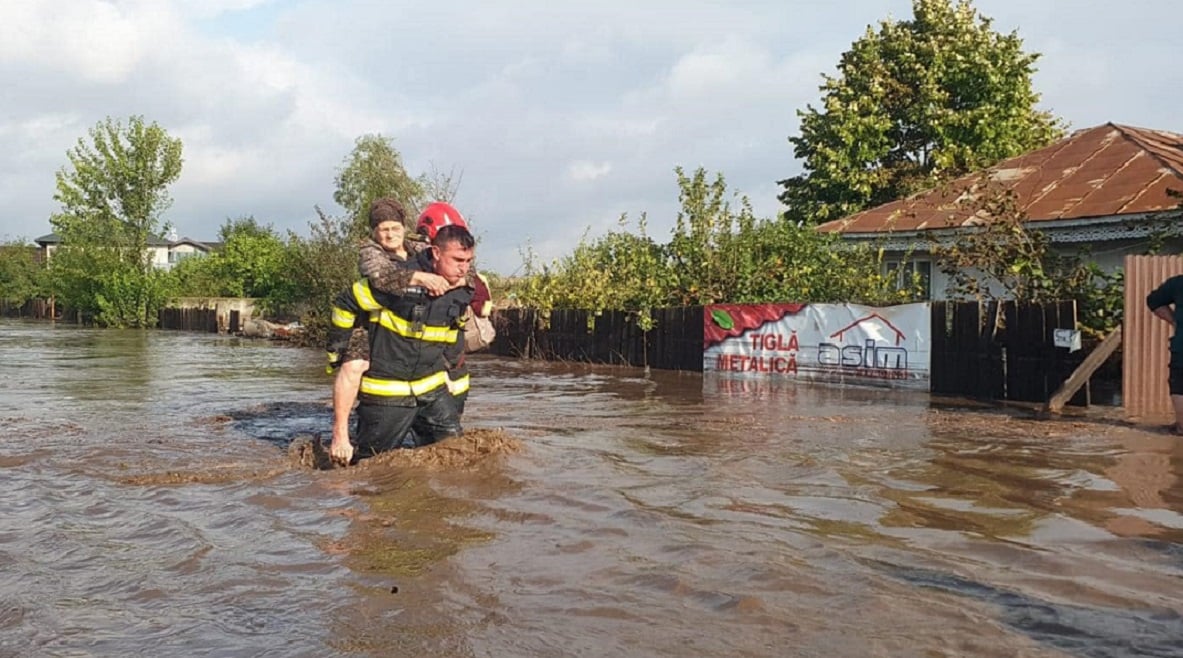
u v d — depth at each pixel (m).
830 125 29.41
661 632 3.32
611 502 5.31
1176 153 17.45
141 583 3.93
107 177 51.34
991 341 11.54
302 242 33.09
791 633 3.30
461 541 4.52
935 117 28.52
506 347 21.84
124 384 13.84
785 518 4.97
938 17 30.03
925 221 18.00
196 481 6.11
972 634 3.28
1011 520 4.95
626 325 18.16
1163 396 9.91
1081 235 15.56
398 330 6.80
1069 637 3.26
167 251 98.69
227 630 3.38
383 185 32.69
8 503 5.50
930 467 6.49
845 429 8.48
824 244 17.78
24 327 47.91
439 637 3.28
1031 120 30.27
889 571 4.02
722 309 15.63
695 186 18.56
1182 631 3.31
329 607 3.60
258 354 23.00
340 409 6.68
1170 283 8.66
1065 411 10.10
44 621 3.50
